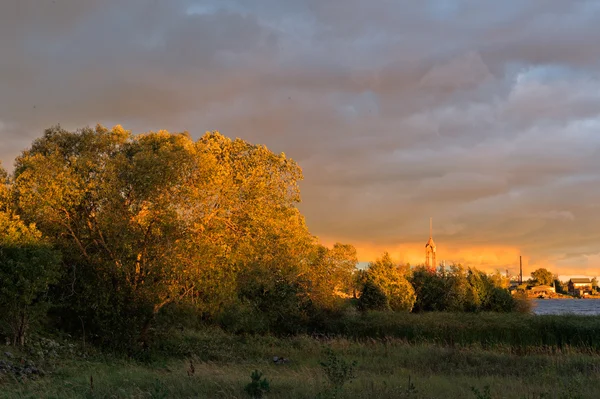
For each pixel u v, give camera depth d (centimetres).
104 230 2225
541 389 1309
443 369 1962
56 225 2258
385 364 2020
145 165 2172
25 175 2169
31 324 2134
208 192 2270
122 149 2455
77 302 2262
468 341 2677
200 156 2303
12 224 2027
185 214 2227
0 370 1512
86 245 2336
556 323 2592
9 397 1207
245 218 2677
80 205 2286
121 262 2178
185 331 2758
